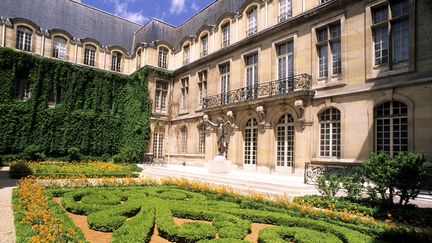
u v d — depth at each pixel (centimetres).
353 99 1384
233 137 2012
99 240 543
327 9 1534
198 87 2572
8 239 546
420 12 1200
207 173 1599
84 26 3016
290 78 1692
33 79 2466
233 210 749
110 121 2803
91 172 1705
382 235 580
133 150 2623
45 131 2470
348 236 558
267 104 1773
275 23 1866
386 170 803
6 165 2206
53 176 1474
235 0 2336
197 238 537
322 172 1252
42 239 456
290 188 1093
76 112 2628
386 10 1339
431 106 1130
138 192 1001
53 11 2855
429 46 1161
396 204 822
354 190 890
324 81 1552
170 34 3153
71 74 2662
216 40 2394
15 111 2352
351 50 1426
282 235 580
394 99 1241
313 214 720
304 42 1659
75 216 725
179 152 2725
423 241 549
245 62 2095
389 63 1290
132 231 536
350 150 1368
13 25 2484
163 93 2903
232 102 2048
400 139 1224
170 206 763
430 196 948
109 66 3023
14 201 841
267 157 1756
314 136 1528
